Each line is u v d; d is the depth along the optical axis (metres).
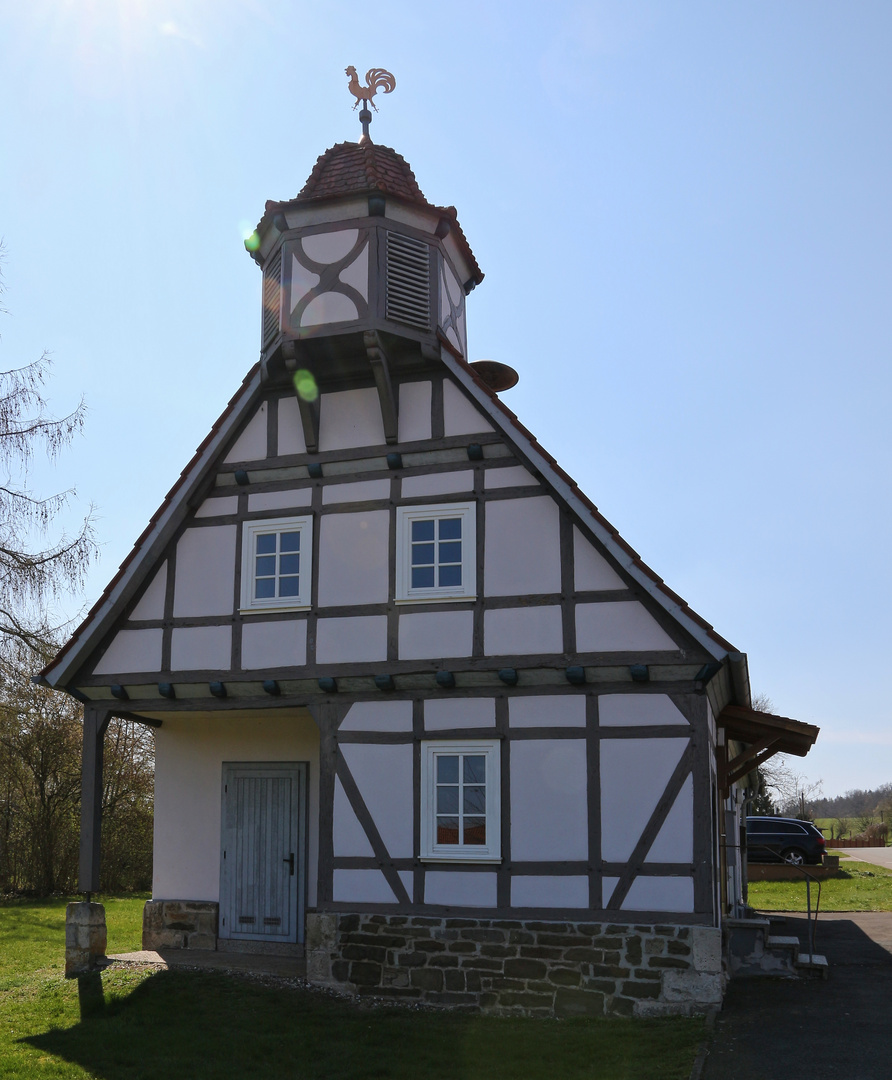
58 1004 9.98
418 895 10.41
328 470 11.67
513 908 10.07
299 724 12.92
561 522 10.68
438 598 10.91
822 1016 9.12
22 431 16.45
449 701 10.73
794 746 12.80
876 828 50.12
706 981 9.31
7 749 22.45
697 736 9.88
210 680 11.52
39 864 23.08
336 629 11.21
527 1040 8.66
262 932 12.55
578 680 10.27
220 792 13.11
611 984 9.57
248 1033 8.93
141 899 21.48
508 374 13.62
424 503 11.22
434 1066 8.01
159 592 11.97
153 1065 8.11
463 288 13.72
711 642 9.75
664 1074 7.52
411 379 11.60
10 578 16.66
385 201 11.66
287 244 11.85
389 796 10.73
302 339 11.41
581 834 10.03
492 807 10.34
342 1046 8.55
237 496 11.97
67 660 11.74
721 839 11.87
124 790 24.67
